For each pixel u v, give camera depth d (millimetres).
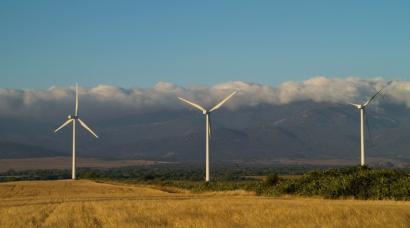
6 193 72000
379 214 25359
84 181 120812
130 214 30109
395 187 42625
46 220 29891
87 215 31516
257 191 59562
